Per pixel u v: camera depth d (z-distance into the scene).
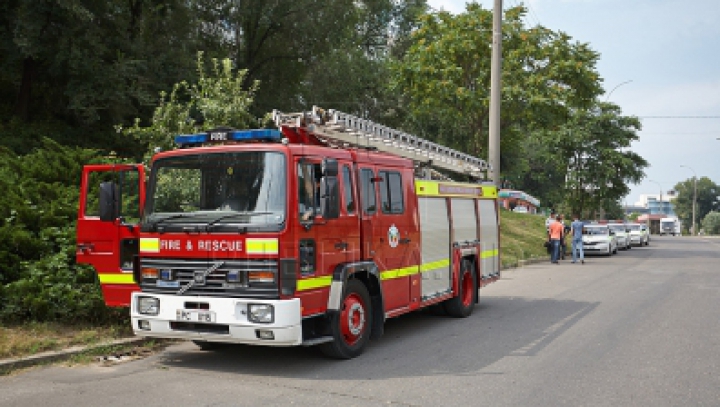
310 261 7.18
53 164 12.79
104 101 23.52
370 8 43.41
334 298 7.50
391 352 8.34
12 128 22.62
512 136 27.91
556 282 17.08
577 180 39.44
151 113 25.61
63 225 10.40
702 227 132.88
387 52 47.09
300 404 5.94
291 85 36.69
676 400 6.10
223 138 7.52
